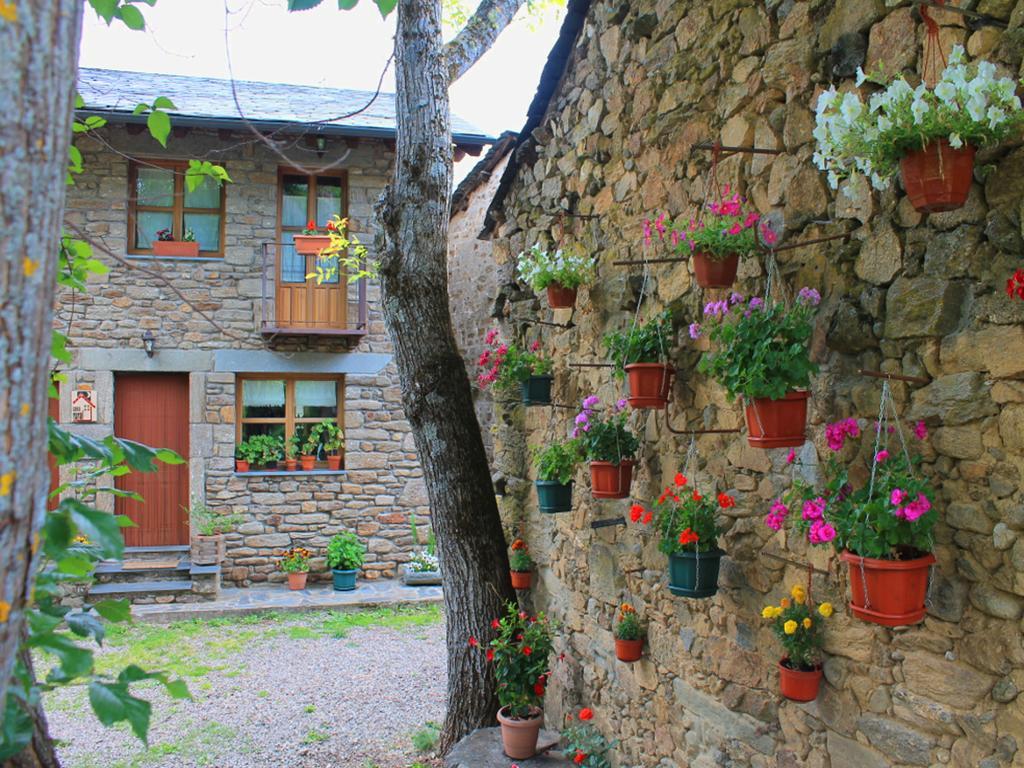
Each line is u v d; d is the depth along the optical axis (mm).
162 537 8625
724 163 2988
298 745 4809
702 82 3158
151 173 8555
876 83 2277
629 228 3750
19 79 790
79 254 2326
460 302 9117
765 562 2770
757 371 2281
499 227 5570
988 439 1944
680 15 3299
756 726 2809
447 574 4723
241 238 8570
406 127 4613
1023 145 1847
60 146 840
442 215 4695
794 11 2631
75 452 1472
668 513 2973
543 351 4750
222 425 8547
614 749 3818
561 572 4484
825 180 2482
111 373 8297
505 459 5289
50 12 822
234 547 8641
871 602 1996
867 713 2299
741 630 2887
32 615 1331
